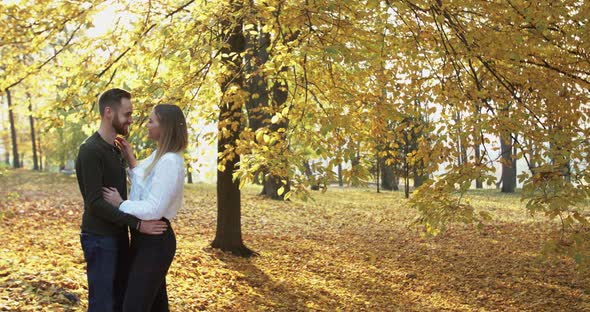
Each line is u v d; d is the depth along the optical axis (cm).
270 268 1016
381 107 667
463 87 712
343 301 842
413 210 2080
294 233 1488
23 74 761
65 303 576
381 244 1359
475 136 616
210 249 1077
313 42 636
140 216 359
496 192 3048
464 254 1236
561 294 910
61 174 3247
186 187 2833
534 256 1196
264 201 2106
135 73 820
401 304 847
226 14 688
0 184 2409
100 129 387
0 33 709
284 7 650
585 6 630
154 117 381
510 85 697
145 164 384
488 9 675
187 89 690
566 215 1758
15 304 531
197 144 793
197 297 731
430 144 731
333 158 597
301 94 753
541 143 617
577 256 582
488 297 896
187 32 689
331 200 2394
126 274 390
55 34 729
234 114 732
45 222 1375
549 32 660
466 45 681
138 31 759
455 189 644
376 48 724
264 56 1155
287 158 629
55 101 712
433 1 646
